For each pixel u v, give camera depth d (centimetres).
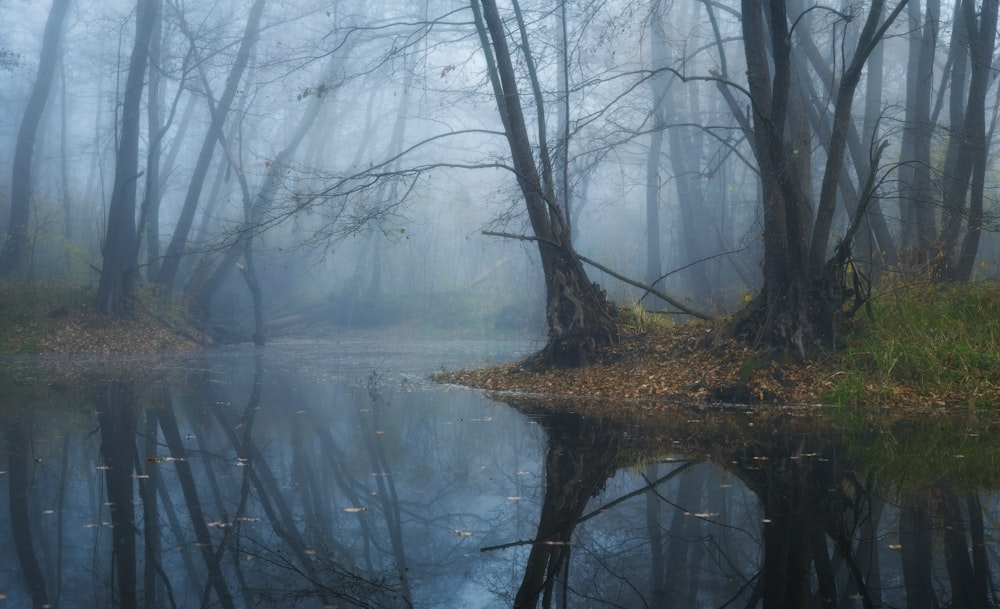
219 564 391
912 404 1006
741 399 1074
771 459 659
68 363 1859
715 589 362
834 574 381
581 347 1312
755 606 341
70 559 395
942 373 1058
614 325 1341
